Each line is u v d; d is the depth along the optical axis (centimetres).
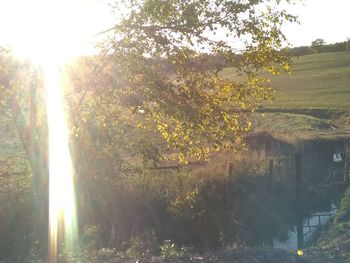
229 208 1560
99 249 1171
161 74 1280
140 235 1338
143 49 1252
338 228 1255
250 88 1329
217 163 1817
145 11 1201
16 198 1371
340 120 3988
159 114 1287
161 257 980
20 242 1130
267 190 1669
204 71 1281
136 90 1272
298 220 1468
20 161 1616
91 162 1365
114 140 1345
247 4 1219
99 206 1423
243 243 1407
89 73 1288
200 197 1562
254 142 2323
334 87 6128
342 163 2119
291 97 5309
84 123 1318
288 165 1911
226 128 1321
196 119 1269
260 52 1256
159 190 1566
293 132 3189
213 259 933
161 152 1416
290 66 1282
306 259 912
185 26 1229
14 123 1355
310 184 1862
